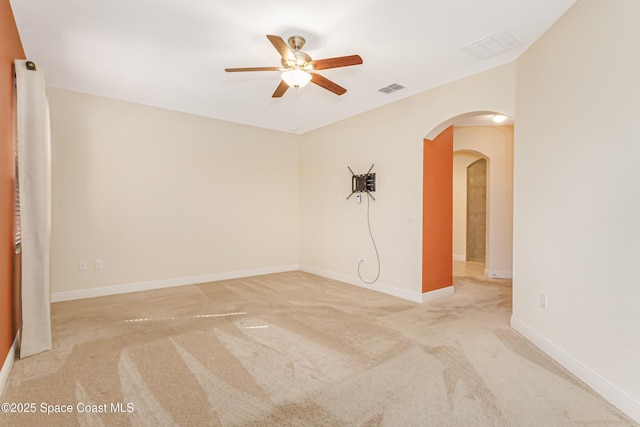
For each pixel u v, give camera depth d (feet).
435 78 11.14
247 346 8.33
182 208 15.03
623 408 5.67
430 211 12.79
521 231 9.33
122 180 13.48
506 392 6.31
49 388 6.30
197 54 9.50
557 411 5.73
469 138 17.97
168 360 7.51
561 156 7.57
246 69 8.30
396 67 10.30
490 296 13.52
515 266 9.66
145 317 10.50
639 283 5.46
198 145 15.44
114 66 10.30
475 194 23.15
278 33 8.32
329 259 17.02
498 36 8.48
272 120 16.43
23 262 7.47
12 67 7.46
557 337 7.63
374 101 13.51
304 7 7.25
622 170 5.83
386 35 8.43
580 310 6.87
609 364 6.05
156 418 5.43
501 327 9.82
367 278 14.75
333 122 16.70
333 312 11.19
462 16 7.61
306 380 6.69
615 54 6.00
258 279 16.51
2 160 6.55
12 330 7.42
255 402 5.91
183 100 13.46
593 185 6.55
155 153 14.26
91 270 12.84
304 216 18.89
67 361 7.39
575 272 7.05
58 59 9.82
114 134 13.28
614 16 6.01
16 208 7.90
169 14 7.54
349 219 15.78
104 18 7.70
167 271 14.66
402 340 8.79
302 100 13.44
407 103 12.94
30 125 7.48
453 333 9.31
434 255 13.03
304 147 18.95
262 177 17.74
